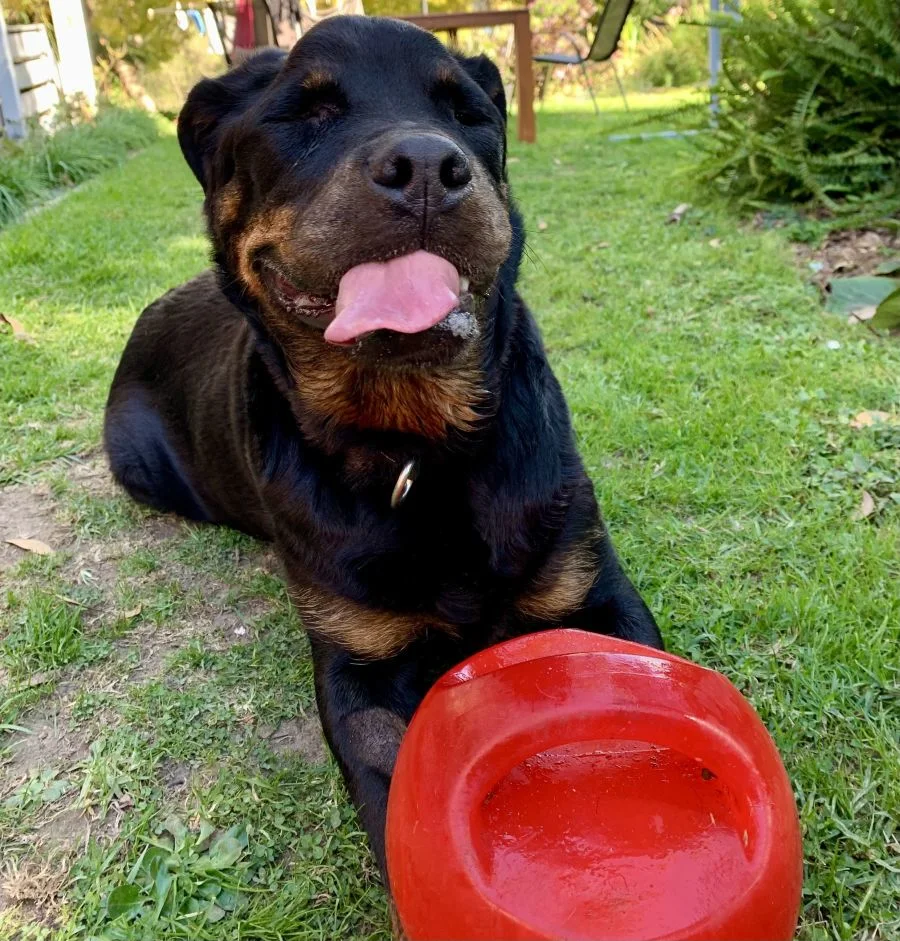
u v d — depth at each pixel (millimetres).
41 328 1227
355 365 498
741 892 294
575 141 2521
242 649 625
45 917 446
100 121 2979
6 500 849
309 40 509
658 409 881
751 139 1429
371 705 511
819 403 844
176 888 448
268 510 579
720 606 606
